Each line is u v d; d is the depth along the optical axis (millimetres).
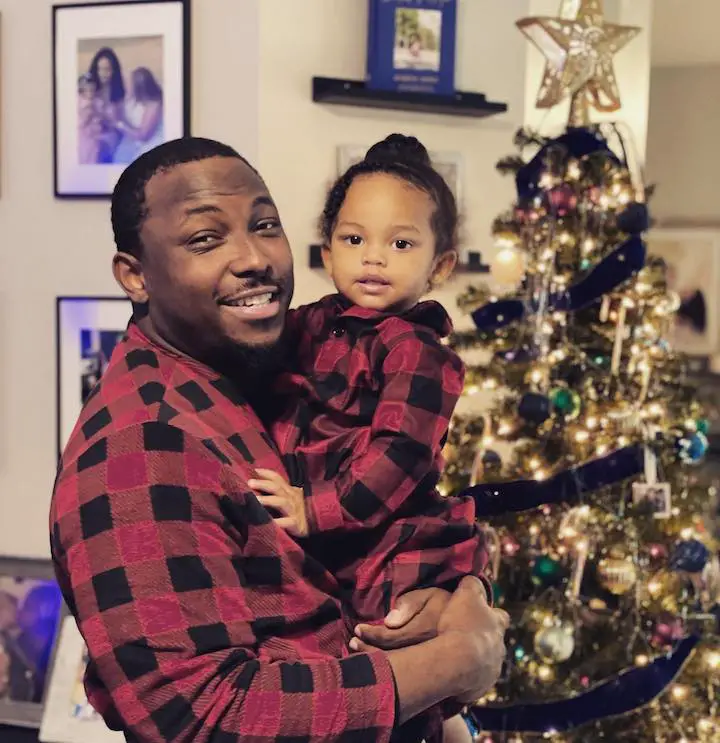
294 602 936
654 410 1872
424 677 909
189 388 978
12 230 2152
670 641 1806
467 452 1968
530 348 1874
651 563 1885
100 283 2111
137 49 2043
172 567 833
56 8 2064
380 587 1041
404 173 1259
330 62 2176
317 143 2176
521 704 1780
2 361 2182
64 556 877
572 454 1868
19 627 2143
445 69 2248
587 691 1770
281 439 1081
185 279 947
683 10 3654
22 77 2113
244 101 2066
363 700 854
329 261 1322
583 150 1894
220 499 880
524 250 1947
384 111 2254
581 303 1850
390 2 2180
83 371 2129
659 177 4625
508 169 2031
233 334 966
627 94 2795
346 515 1000
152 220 958
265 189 1011
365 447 1075
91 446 879
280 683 833
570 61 1965
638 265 1811
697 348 4602
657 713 1848
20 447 2191
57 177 2100
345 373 1134
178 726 800
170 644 810
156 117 2051
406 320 1168
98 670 838
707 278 4586
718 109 4574
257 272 958
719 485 4051
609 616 1946
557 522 1884
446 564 1082
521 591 1952
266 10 2064
